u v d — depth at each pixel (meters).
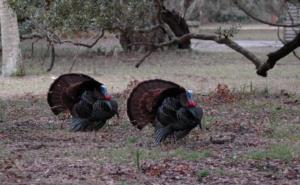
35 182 10.95
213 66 34.22
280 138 14.98
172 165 12.10
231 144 14.28
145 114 13.59
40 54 40.50
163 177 11.30
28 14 19.47
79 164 12.29
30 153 13.35
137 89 13.62
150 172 11.50
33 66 33.84
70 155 13.14
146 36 39.44
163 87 13.55
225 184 10.85
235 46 22.66
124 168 11.93
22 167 12.05
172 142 13.91
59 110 15.77
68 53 41.28
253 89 24.36
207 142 14.48
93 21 19.02
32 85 26.47
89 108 15.32
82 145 14.23
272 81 27.41
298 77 28.95
